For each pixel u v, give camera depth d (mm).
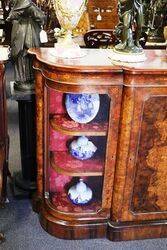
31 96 1988
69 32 1745
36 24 1949
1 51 1926
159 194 1866
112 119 1679
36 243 1898
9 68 4402
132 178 1789
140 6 1597
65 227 1903
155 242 1950
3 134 1984
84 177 2014
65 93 1775
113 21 3504
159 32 2338
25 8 1857
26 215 2107
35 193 2150
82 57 1711
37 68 1727
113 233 1909
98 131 1750
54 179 2064
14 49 1947
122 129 1678
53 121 1822
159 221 1936
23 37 1908
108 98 1679
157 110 1646
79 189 1964
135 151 1725
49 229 1952
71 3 1604
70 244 1905
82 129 1755
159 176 1812
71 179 2088
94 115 1771
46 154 1895
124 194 1828
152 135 1701
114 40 2688
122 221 1907
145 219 1920
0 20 3262
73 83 1576
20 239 1920
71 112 1770
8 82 3758
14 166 2557
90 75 1563
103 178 1825
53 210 1934
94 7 3467
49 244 1897
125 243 1933
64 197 2023
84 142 1881
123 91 1614
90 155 1904
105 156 1767
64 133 1751
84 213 1908
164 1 2236
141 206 1884
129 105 1614
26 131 2119
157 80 1574
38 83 1750
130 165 1754
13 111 3504
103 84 1594
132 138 1691
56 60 1634
